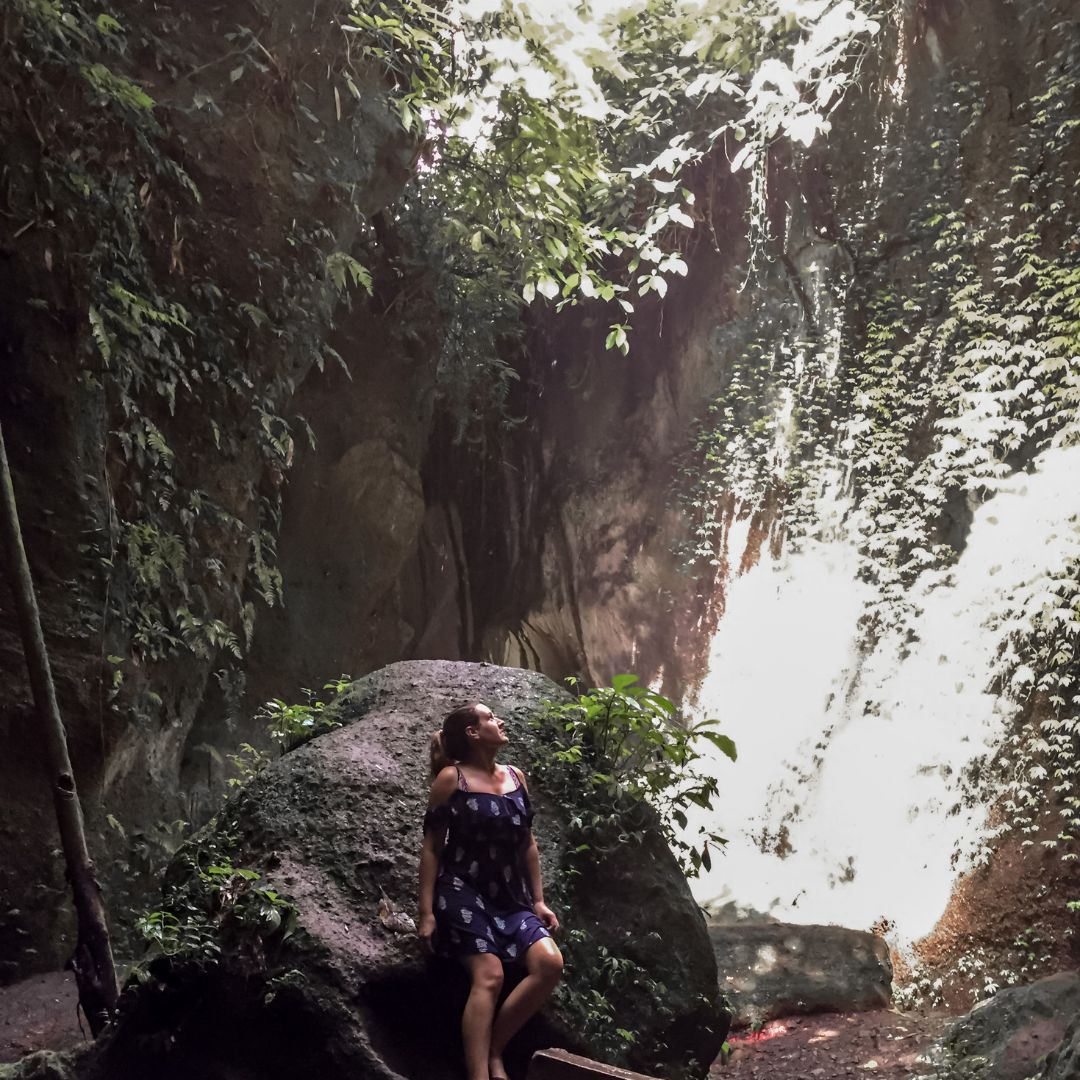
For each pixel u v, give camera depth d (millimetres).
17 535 5309
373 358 13555
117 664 7938
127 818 8312
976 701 10305
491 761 4453
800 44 12297
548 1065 3871
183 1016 4281
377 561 13641
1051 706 9648
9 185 7402
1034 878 9273
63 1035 6289
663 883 5117
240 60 9266
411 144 11070
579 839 5070
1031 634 9945
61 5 7824
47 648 7465
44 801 7484
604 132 13891
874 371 11930
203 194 9023
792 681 12344
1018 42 11188
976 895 9641
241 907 4418
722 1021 5035
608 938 4891
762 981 9367
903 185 12008
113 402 8133
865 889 10703
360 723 5426
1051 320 10312
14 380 7461
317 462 13000
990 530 10586
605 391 15922
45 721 5262
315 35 9930
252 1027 4219
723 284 14328
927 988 9555
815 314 12945
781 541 13031
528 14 11055
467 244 13867
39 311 7527
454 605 16875
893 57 12195
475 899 4199
